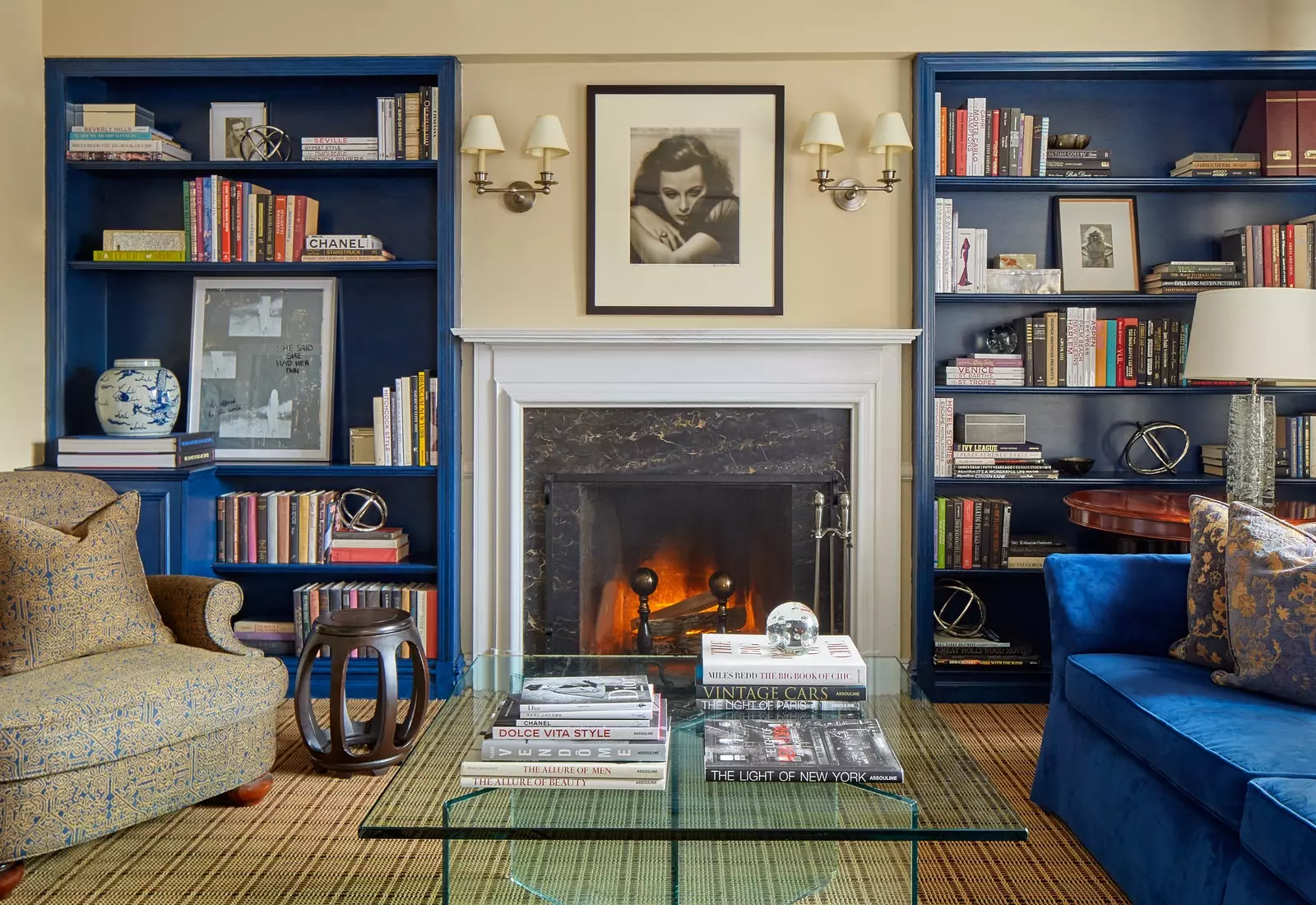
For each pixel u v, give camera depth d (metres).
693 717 2.11
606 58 3.57
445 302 3.58
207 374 3.80
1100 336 3.58
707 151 3.61
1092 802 2.36
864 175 3.61
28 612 2.48
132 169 3.67
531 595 3.70
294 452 3.78
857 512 3.63
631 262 3.63
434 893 2.21
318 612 3.60
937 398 3.57
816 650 2.23
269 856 2.38
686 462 3.66
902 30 3.48
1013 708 3.53
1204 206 3.75
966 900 2.19
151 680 2.38
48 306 3.60
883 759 1.82
